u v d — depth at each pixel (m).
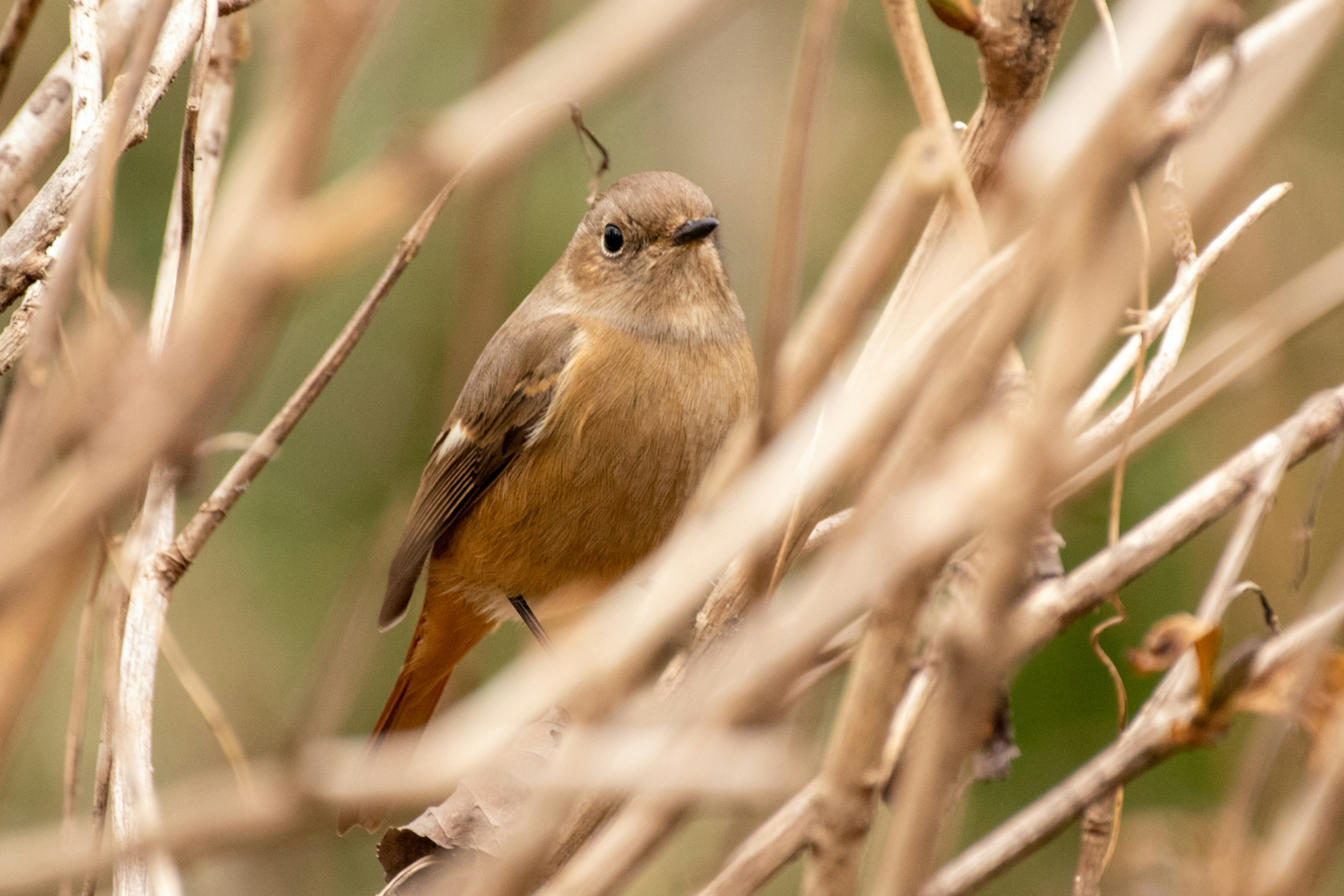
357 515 4.95
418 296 4.96
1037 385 3.41
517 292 4.96
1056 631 4.75
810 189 4.95
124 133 4.75
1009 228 3.88
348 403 4.96
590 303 4.90
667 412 4.89
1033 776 4.91
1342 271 4.77
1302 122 4.91
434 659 4.92
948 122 4.29
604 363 4.89
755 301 4.95
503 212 4.90
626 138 4.98
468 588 4.91
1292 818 4.46
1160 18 3.23
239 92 4.90
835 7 3.55
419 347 4.96
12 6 4.89
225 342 2.66
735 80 4.98
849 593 3.60
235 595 4.94
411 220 4.91
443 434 4.91
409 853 4.77
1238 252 4.84
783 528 4.25
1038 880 4.90
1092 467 4.76
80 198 4.78
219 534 4.95
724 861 4.78
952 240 4.32
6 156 4.81
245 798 2.94
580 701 3.63
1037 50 4.74
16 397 4.06
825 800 4.02
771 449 3.74
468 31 4.95
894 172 3.84
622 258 4.89
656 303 4.89
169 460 2.81
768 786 3.53
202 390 2.69
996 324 3.54
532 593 4.91
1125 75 3.26
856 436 3.80
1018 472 3.41
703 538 3.74
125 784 4.77
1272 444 4.76
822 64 3.56
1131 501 4.89
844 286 3.75
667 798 3.61
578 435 4.89
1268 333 4.77
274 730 4.92
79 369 3.25
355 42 2.61
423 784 3.07
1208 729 4.74
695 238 4.89
